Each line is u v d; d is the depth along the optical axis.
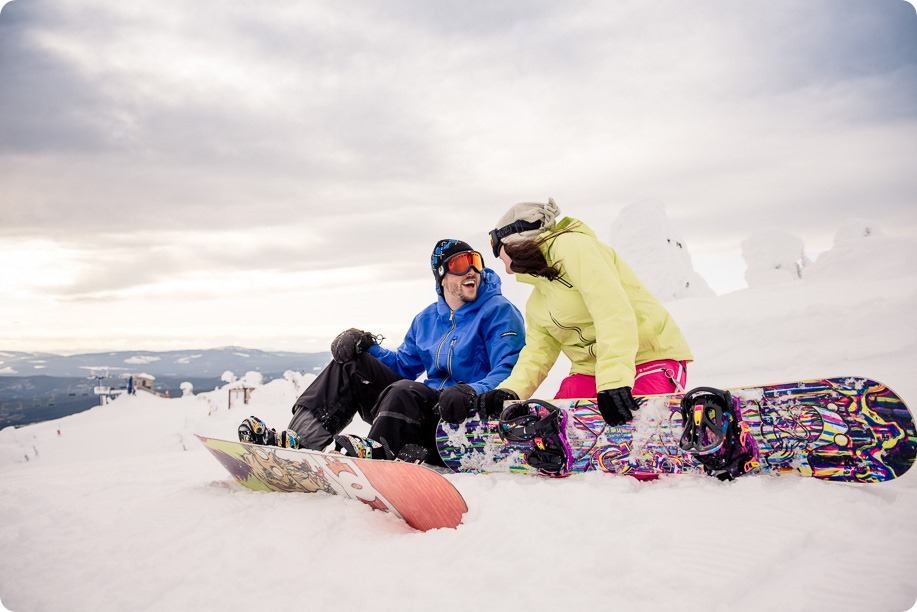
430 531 1.91
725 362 7.39
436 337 3.29
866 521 1.71
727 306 9.02
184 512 2.36
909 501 1.83
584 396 2.81
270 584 1.62
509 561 1.62
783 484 2.06
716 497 1.95
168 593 1.63
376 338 3.24
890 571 1.42
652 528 1.64
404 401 2.68
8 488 3.63
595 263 2.54
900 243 10.37
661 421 2.38
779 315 7.83
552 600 1.40
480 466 2.72
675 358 2.68
